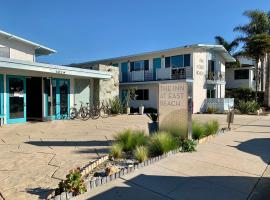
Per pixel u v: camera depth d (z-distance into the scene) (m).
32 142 9.02
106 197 4.55
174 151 7.39
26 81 15.94
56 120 16.28
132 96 26.86
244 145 8.90
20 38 17.47
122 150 7.41
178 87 8.93
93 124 14.36
